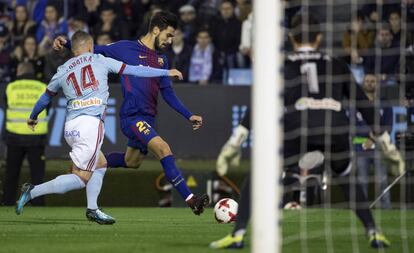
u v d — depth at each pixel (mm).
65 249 18266
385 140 19438
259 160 15508
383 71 39000
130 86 25641
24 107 36750
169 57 42125
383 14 40531
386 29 39281
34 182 37125
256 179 15508
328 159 18578
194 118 25922
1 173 39031
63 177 23594
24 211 32562
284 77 18375
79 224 25422
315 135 18297
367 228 18594
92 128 23391
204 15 45562
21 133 36656
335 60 18547
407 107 33719
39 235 21688
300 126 18250
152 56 25844
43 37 44562
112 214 30969
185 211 33156
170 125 40000
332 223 25641
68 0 46469
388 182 35688
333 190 36562
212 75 42094
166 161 25328
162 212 32438
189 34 44219
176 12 46312
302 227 24297
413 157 32250
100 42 41875
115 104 39531
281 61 17078
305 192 34000
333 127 18297
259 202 15445
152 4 46250
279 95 16469
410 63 34156
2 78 43531
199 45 42281
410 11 39781
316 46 18734
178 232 22797
